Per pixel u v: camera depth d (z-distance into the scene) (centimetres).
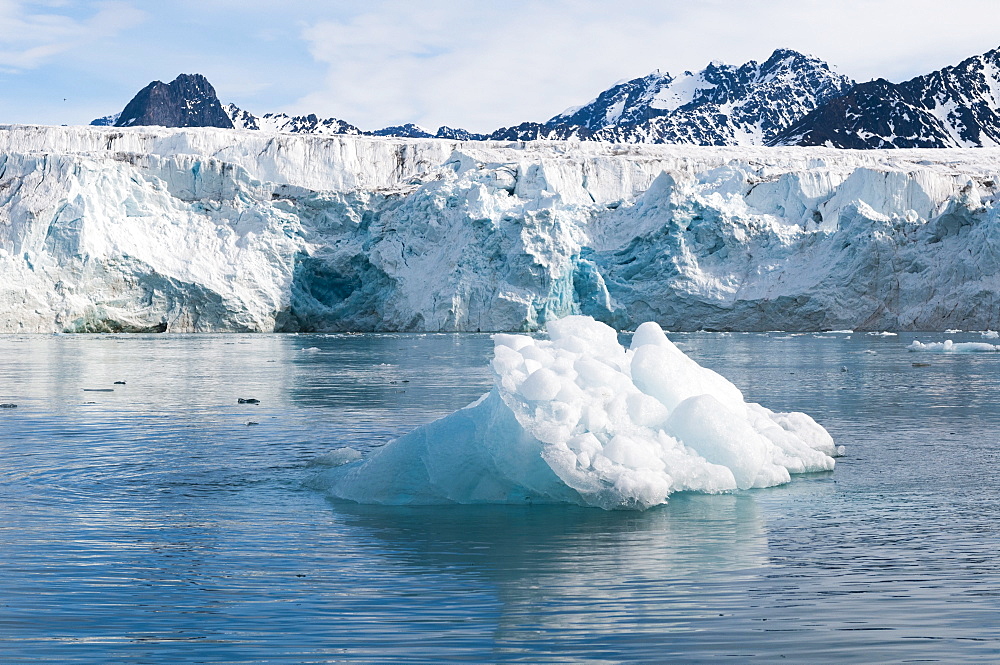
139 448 1684
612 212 8431
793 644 717
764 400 2567
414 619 778
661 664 682
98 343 5888
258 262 8025
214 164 8594
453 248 8044
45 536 1052
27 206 7462
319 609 803
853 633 740
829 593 848
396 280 8094
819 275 7638
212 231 8175
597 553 990
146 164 8538
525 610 802
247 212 8331
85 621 771
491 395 1284
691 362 1517
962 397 2627
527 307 7512
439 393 2731
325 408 2331
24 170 7962
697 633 743
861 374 3472
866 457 1595
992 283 7306
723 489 1293
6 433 1877
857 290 7562
